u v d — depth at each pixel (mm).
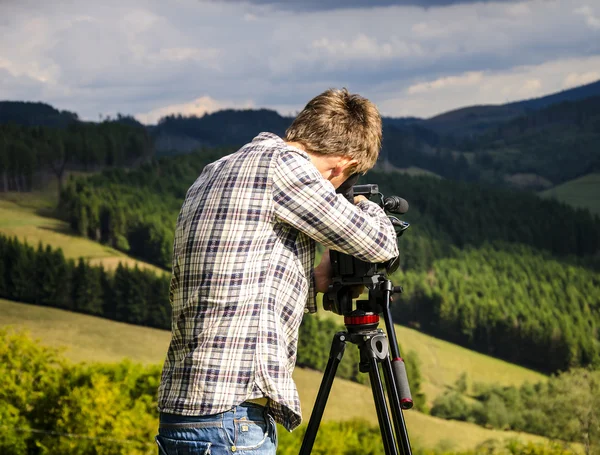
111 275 59906
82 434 36156
